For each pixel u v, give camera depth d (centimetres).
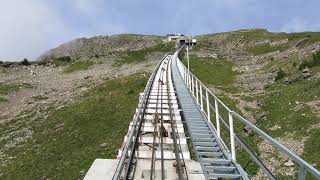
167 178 1571
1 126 5100
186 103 3256
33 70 10238
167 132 2212
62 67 10312
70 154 3941
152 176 1578
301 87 5903
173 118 2644
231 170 1594
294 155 805
